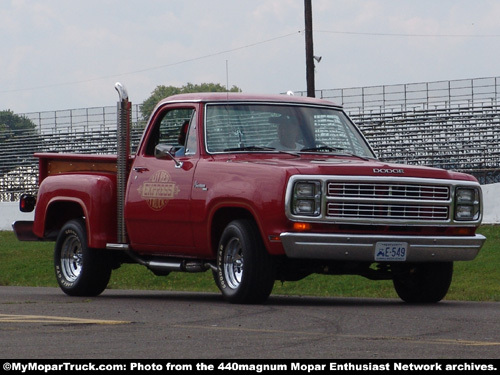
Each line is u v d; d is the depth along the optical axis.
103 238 12.45
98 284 12.78
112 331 7.58
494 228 26.98
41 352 6.29
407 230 10.46
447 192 10.68
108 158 12.88
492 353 6.20
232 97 11.77
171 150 11.44
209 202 10.85
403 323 8.27
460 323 8.27
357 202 10.23
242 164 10.70
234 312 9.45
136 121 46.16
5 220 42.34
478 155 41.72
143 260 12.33
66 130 51.44
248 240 10.44
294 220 10.05
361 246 10.19
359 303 11.34
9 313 9.42
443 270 11.28
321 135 11.82
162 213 11.56
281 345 6.62
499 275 20.77
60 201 13.21
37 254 30.33
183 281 22.69
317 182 10.12
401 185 10.39
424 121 43.09
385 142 44.12
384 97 44.00
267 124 11.62
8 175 52.75
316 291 19.50
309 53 33.91
